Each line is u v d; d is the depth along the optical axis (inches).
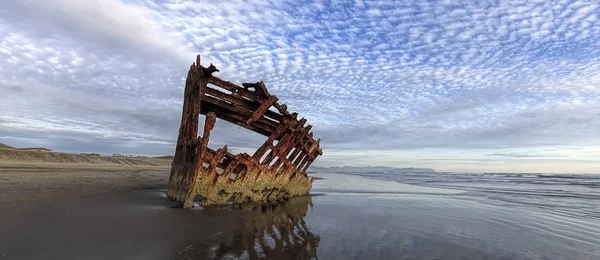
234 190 434.3
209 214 347.6
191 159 414.0
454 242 276.7
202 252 212.1
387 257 223.9
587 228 366.3
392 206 513.0
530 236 314.7
